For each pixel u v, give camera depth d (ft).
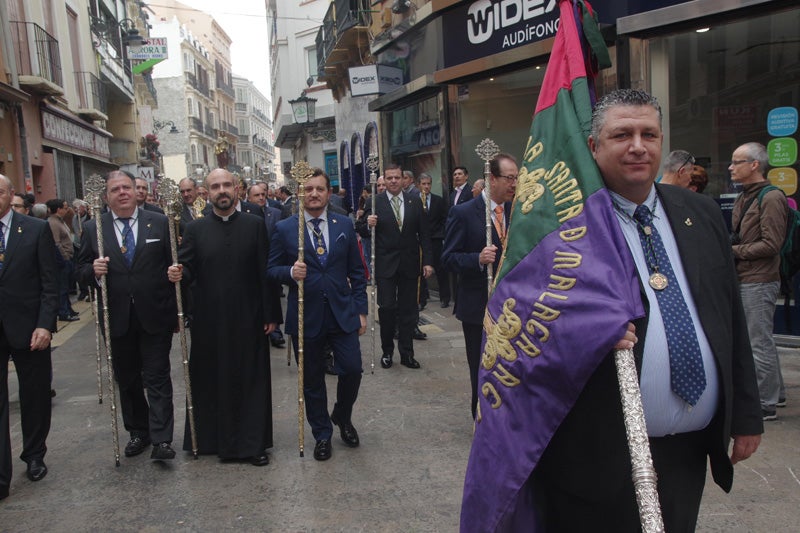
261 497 12.10
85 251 14.47
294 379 20.49
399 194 21.15
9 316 12.82
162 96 171.63
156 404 13.92
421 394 17.99
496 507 5.67
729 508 10.81
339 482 12.59
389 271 20.68
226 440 13.73
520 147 30.14
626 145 5.70
